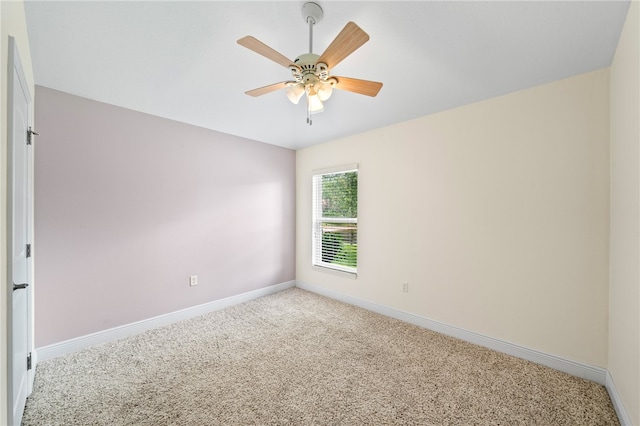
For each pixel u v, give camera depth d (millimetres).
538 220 2127
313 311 3227
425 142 2779
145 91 2240
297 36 1552
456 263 2564
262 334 2625
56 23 1436
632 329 1426
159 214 2803
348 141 3492
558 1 1282
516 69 1888
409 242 2908
